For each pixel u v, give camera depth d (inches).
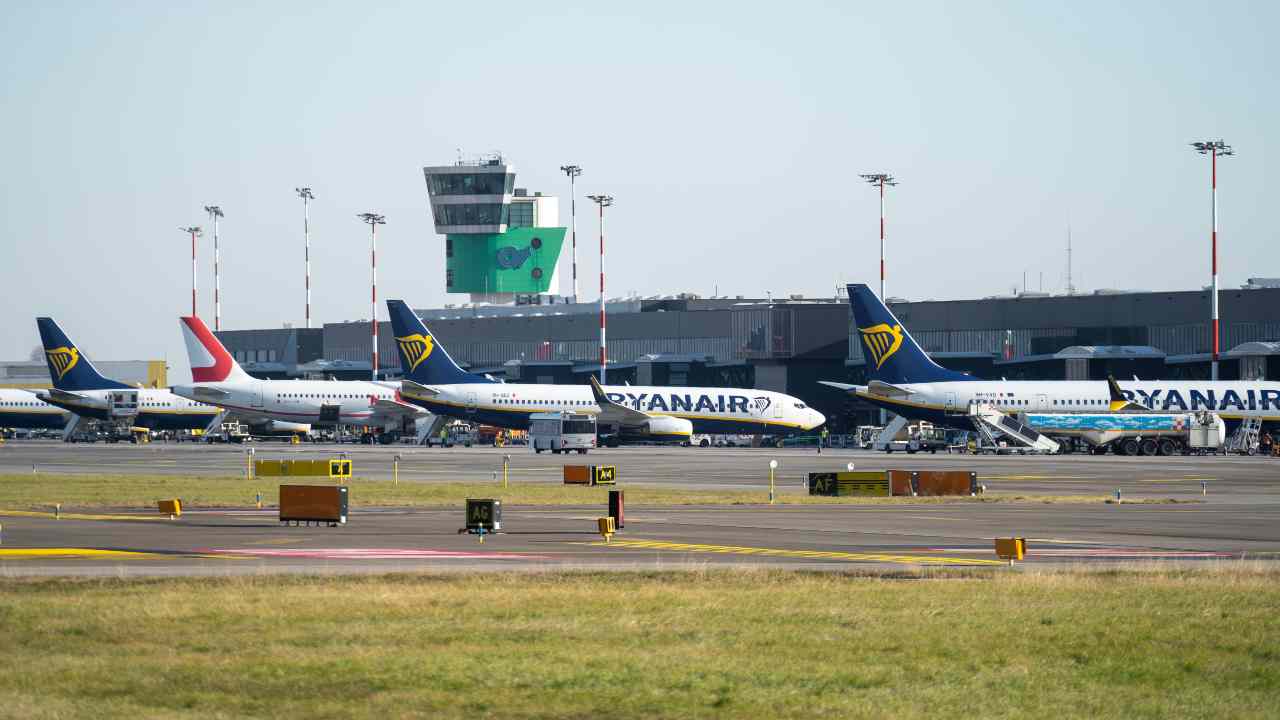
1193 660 1905.8
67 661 1771.7
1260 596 2447.1
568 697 1625.2
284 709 1549.0
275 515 4311.0
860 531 3865.7
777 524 4092.0
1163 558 3191.4
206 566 2827.3
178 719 1492.4
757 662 1833.2
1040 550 3351.4
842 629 2082.9
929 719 1566.2
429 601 2287.2
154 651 1845.5
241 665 1758.1
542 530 3799.2
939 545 3467.0
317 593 2372.0
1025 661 1884.8
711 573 2753.4
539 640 1956.2
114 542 3363.7
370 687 1654.8
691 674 1752.0
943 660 1877.5
